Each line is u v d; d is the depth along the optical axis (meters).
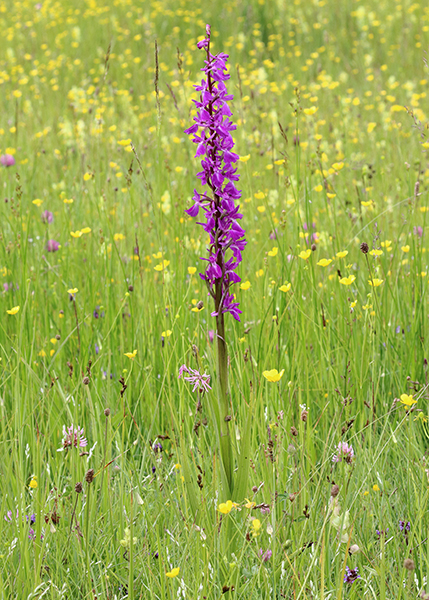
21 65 17.17
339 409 4.43
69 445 3.70
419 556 3.32
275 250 5.27
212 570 3.14
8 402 4.74
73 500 3.46
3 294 5.75
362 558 3.33
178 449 3.75
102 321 5.70
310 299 5.24
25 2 24.62
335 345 5.19
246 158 6.45
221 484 3.23
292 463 3.74
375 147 9.97
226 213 3.04
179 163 9.88
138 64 17.20
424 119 10.83
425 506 3.37
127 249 7.02
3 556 3.27
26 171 9.73
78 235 6.14
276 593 3.22
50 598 3.26
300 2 20.98
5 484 3.66
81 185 8.48
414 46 17.38
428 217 6.70
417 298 5.27
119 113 12.55
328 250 6.11
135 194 8.54
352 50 17.25
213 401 3.16
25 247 5.82
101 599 3.17
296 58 17.39
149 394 4.68
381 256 5.93
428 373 4.65
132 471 3.96
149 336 5.07
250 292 5.55
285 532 3.33
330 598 3.13
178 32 19.59
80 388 4.63
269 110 12.06
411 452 3.91
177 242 5.89
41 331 5.64
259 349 4.57
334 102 12.67
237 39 18.58
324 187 6.47
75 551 3.40
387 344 4.97
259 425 3.89
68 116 12.92
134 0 22.78
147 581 3.30
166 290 5.06
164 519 3.60
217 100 2.97
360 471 3.80
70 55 18.75
